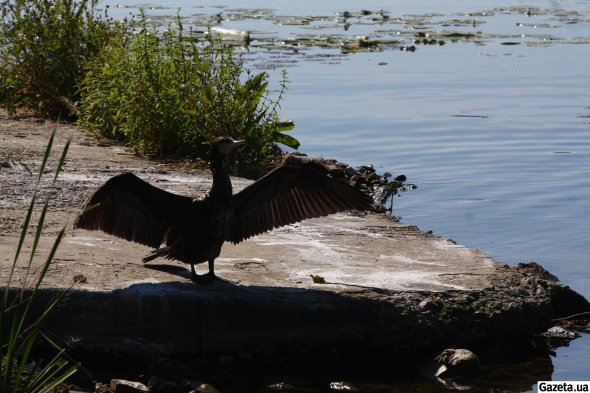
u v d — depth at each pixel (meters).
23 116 17.66
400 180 15.27
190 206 8.70
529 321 9.33
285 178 8.94
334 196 9.01
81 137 15.89
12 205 10.96
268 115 15.20
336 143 17.39
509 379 8.59
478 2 38.69
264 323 8.57
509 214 13.48
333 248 10.41
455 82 22.44
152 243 8.98
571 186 14.66
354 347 8.74
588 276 11.05
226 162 14.57
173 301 8.41
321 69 23.78
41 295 8.16
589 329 9.69
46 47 17.69
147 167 13.88
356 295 8.90
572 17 33.56
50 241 9.70
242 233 9.16
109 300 8.28
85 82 16.23
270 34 29.23
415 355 8.87
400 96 20.94
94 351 8.20
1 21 18.06
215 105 14.64
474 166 15.88
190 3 36.44
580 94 21.02
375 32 30.09
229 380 8.27
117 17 29.62
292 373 8.53
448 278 9.59
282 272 9.44
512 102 20.28
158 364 8.16
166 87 14.86
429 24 31.97
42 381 7.18
